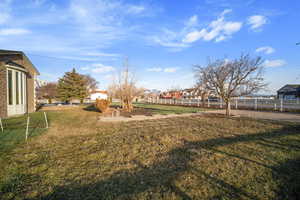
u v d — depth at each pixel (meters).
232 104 21.03
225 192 2.57
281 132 6.61
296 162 3.67
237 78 10.70
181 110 17.33
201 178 2.99
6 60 10.74
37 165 3.49
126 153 4.28
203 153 4.25
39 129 7.13
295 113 13.59
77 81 28.75
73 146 4.86
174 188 2.66
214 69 11.43
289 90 42.06
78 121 9.69
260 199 2.42
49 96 37.03
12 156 3.99
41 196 2.46
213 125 8.34
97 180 2.90
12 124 8.20
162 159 3.87
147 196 2.45
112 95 22.53
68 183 2.80
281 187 2.72
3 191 2.58
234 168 3.38
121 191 2.58
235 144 5.03
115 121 9.84
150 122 9.44
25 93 13.20
